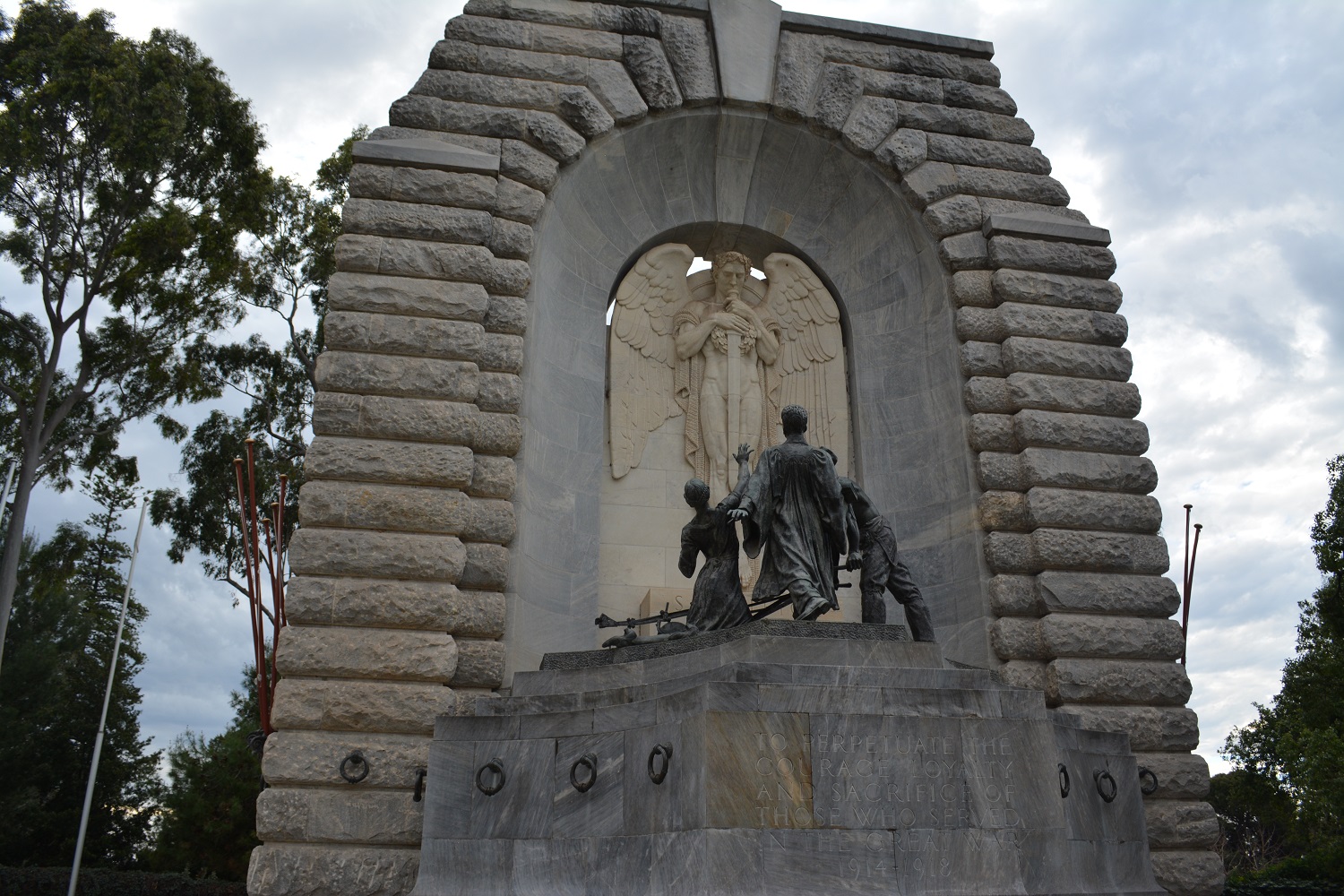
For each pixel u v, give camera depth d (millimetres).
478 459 14305
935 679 10219
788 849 8578
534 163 16125
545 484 15633
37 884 24594
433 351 14500
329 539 13195
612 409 17109
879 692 9586
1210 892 13688
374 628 12977
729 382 17344
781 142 18078
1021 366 16438
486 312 15000
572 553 15711
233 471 31031
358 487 13562
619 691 10500
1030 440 15891
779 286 18328
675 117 17438
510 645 13859
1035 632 14961
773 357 17906
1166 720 14422
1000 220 17266
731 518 11305
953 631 15719
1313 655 31203
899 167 17719
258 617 14375
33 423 25016
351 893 11734
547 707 10891
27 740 32781
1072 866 9562
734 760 8797
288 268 31031
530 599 14758
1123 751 11562
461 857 9953
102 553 42094
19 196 25734
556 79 16922
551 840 9711
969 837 9062
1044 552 15172
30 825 31891
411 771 12289
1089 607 14984
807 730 9070
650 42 17469
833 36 18531
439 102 16250
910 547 16562
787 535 11531
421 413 14062
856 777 9031
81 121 25391
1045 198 18031
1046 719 9844
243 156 27719
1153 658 14906
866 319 18156
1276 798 34875
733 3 18016
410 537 13430
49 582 34625
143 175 26359
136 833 35594
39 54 25344
